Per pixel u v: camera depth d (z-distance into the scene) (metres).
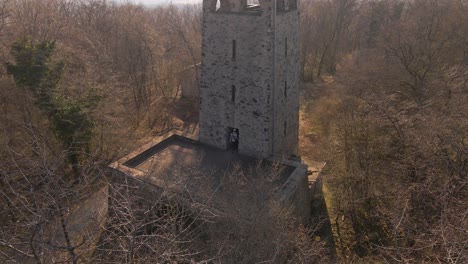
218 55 20.42
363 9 52.38
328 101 34.16
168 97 40.84
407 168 18.75
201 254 13.31
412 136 18.41
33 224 8.13
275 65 19.38
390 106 21.27
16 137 21.09
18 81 22.81
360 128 21.12
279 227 13.93
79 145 23.67
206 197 15.13
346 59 48.03
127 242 11.41
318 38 50.50
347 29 55.31
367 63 36.12
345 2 51.59
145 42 38.16
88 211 18.14
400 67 31.28
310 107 38.34
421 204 16.66
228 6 20.17
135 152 21.22
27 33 30.27
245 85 20.12
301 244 14.44
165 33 50.75
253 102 20.16
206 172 19.70
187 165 19.92
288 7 20.48
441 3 38.06
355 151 20.95
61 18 36.12
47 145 21.45
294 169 20.00
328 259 16.61
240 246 13.02
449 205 14.27
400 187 17.88
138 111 34.31
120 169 19.41
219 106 21.34
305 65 51.19
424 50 31.00
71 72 28.03
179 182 14.20
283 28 19.73
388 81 29.72
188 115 36.91
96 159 25.27
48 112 22.78
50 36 30.19
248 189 15.89
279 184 18.92
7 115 22.03
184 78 40.75
